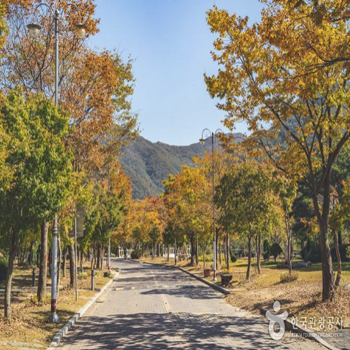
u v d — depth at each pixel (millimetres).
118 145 24359
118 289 28250
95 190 30438
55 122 14656
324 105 14547
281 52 14188
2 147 11266
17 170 12680
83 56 19859
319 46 12414
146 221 84000
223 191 28375
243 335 11734
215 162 40812
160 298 22016
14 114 13141
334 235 19031
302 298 17047
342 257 46094
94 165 24062
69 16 18984
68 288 25141
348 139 16203
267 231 28469
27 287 27219
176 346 10391
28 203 12828
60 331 12391
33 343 10586
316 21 9055
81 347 10672
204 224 43125
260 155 16906
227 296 22000
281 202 29203
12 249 13516
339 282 20719
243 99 15680
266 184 27141
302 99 14445
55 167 13570
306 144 15953
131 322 14539
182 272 47250
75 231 19422
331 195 26875
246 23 15250
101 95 20094
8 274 13492
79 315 15984
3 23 11617
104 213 38812
